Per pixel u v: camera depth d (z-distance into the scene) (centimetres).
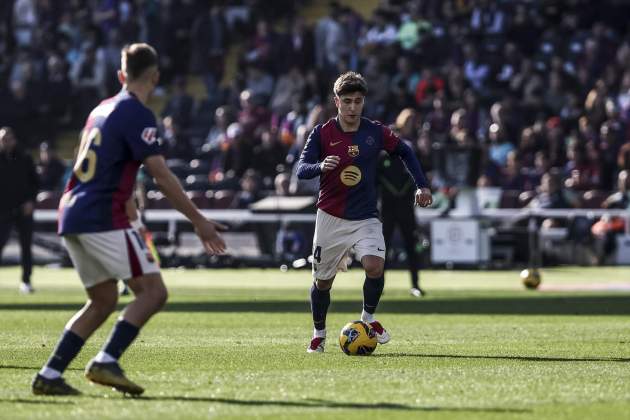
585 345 3294
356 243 3092
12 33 11319
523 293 5772
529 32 9588
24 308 4888
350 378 2512
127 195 2208
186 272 7694
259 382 2439
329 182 3081
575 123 8825
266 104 9819
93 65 10662
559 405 2142
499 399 2212
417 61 9362
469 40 9581
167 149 9306
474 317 4381
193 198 8138
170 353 3055
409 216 5469
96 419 1972
